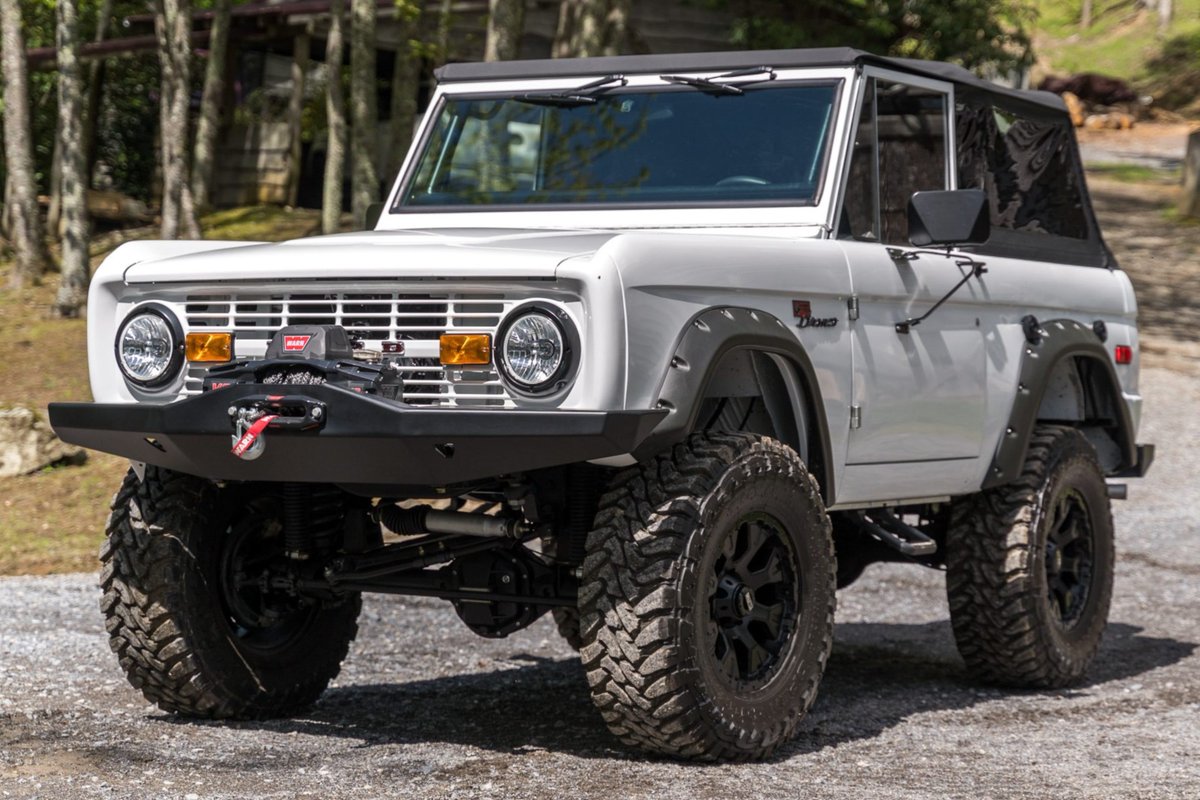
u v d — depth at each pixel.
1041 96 7.63
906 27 23.59
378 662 7.54
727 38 24.78
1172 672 7.73
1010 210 7.20
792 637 5.46
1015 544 6.92
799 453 5.62
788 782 4.91
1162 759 5.46
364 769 4.97
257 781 4.77
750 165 6.11
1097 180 40.66
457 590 5.68
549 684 6.98
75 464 14.73
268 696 5.99
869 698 6.84
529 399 4.73
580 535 5.41
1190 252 29.36
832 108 6.09
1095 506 7.45
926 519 7.44
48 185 30.23
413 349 4.91
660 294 4.85
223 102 29.06
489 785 4.75
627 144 6.39
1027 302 7.00
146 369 5.34
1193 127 55.34
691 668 4.96
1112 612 9.75
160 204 29.70
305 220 25.44
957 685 7.31
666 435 4.83
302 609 6.20
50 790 4.61
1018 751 5.60
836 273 5.68
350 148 28.42
